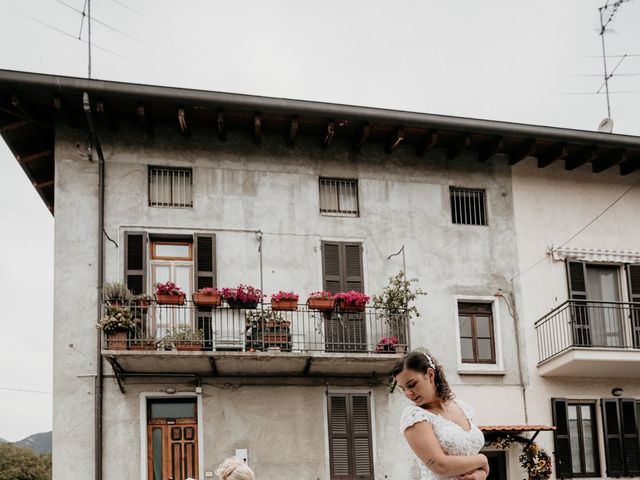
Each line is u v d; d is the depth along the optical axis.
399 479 15.59
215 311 14.89
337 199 16.81
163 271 15.55
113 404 14.64
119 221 15.38
